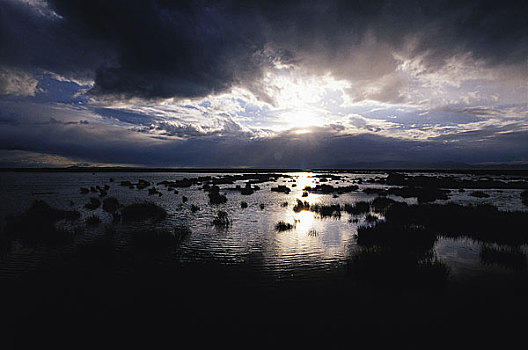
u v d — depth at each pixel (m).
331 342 5.07
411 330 5.40
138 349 4.92
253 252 10.08
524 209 20.83
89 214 17.70
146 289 7.14
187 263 8.95
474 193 32.44
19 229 13.05
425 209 17.91
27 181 53.88
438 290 7.00
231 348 4.93
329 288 7.15
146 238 11.02
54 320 5.77
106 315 5.96
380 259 8.50
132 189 36.88
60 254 9.77
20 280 7.66
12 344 5.04
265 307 6.26
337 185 47.50
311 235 12.56
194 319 5.81
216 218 16.50
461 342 5.05
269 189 38.94
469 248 10.62
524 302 6.42
